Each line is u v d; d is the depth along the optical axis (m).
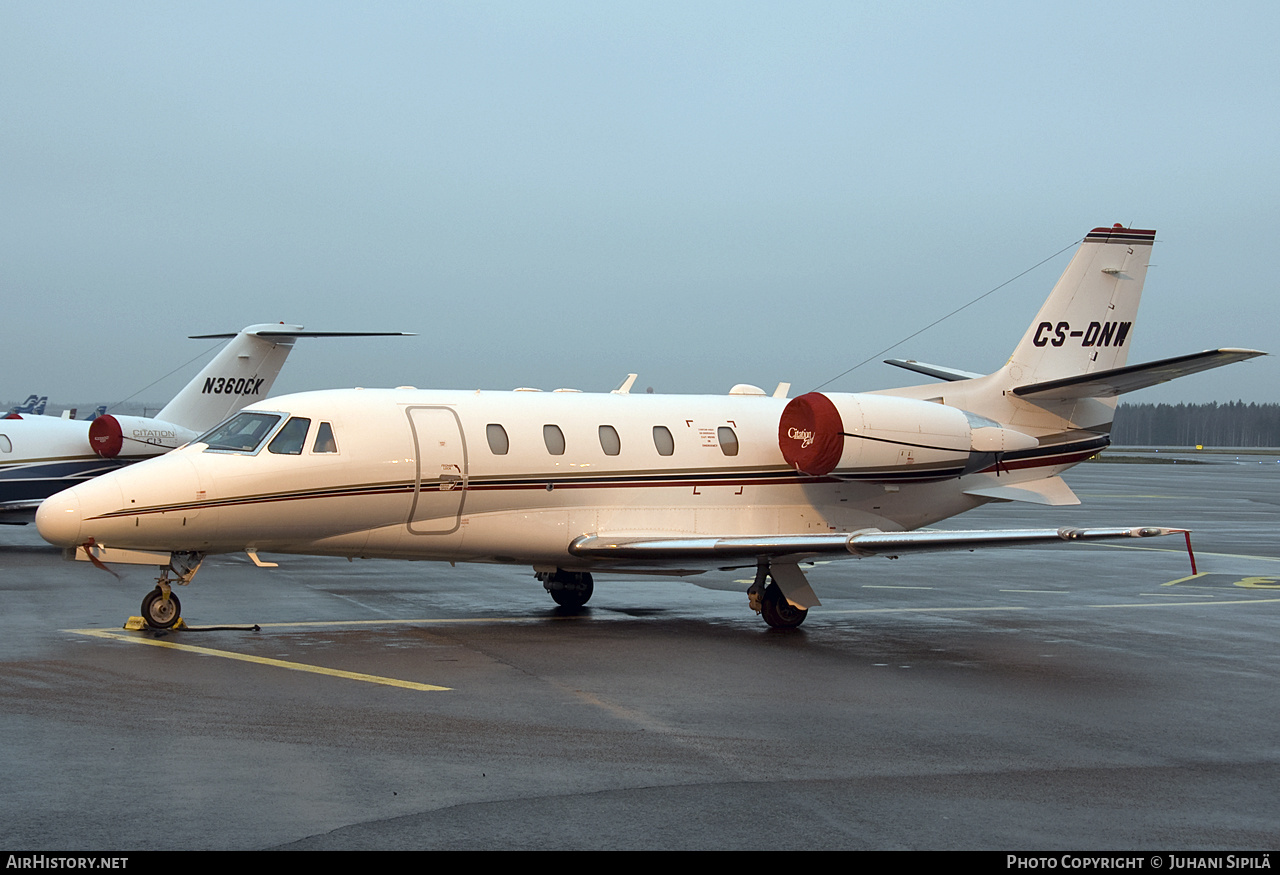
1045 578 21.05
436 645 12.91
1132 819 7.12
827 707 10.07
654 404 16.20
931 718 9.71
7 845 6.32
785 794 7.48
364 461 13.74
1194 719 9.81
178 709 9.45
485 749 8.44
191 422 25.83
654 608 16.56
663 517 15.62
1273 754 8.71
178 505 12.84
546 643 13.23
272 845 6.38
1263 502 43.94
